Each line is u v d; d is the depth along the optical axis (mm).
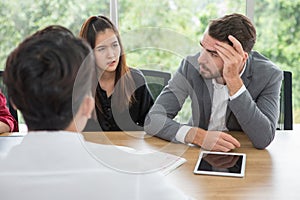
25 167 749
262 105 1635
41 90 727
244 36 1573
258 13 3145
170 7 3150
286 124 2021
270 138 1497
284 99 2027
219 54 1460
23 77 726
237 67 1481
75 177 743
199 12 3146
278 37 3166
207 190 1117
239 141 1573
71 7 3176
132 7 3168
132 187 772
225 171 1248
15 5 3166
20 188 740
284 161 1354
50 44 738
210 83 1058
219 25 1497
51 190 739
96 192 748
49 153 752
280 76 1702
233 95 1497
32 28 3199
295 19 3141
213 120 1262
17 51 749
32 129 774
